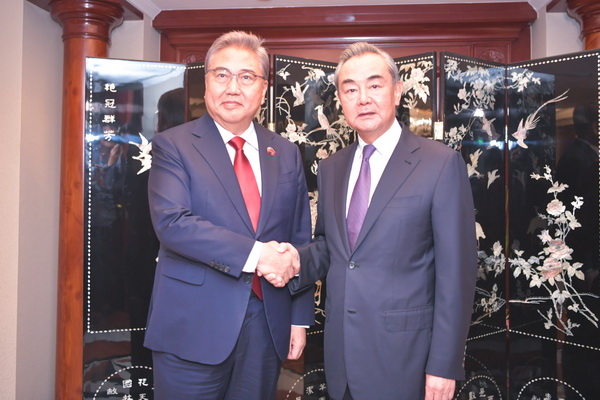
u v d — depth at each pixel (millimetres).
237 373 1867
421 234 1783
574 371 2652
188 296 1805
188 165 1844
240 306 1790
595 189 2566
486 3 3893
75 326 3328
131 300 2805
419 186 1782
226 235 1734
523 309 2857
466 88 2818
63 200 3383
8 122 3240
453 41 4102
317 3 3914
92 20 3424
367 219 1807
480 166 2861
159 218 1791
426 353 1764
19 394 3211
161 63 2852
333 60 4172
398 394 1729
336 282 1855
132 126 2809
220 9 4035
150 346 1846
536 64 2799
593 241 2576
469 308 1759
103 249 2781
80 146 3383
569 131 2664
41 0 3346
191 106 2916
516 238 2895
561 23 3762
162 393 1840
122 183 2803
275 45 4180
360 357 1763
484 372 2861
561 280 2701
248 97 1894
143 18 3930
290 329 2002
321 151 3008
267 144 2035
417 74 2854
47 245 3486
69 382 3326
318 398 2979
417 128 2861
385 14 3938
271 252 1750
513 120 2910
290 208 1992
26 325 3281
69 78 3422
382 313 1753
